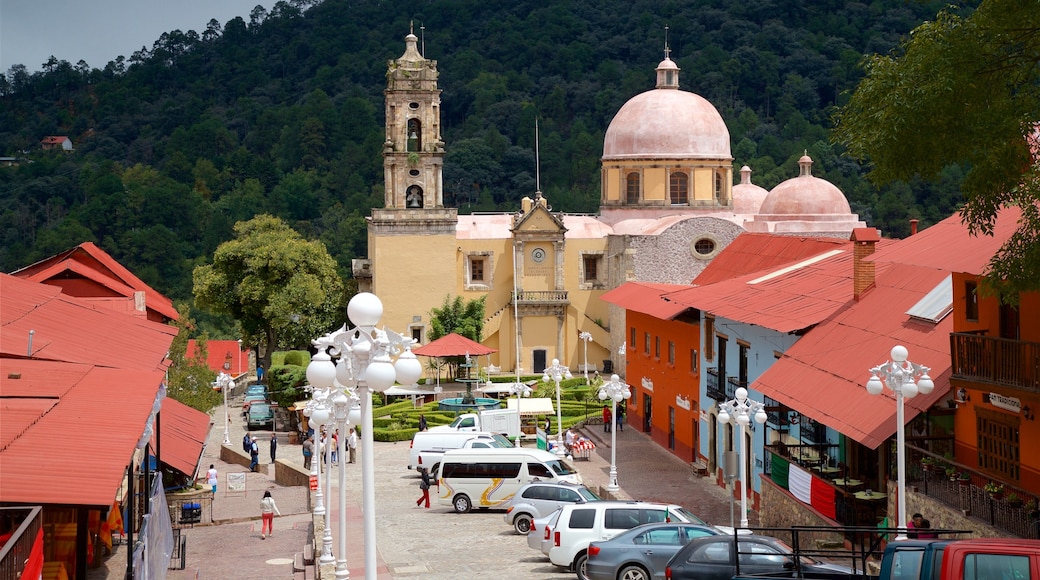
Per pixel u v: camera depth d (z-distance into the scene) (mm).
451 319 106312
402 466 72250
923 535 32312
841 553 37594
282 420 93188
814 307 52969
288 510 58500
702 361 64125
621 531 40688
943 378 38375
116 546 40969
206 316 166375
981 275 33562
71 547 30906
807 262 62812
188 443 49938
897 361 32938
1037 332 34375
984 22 29844
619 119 113312
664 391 72438
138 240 182875
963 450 39031
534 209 108812
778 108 199500
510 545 47281
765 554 31797
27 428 27953
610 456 70438
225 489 65062
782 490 46562
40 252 179375
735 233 107938
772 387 47688
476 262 110500
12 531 24031
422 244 107812
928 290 46812
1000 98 30000
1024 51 30359
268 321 112125
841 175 170375
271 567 45031
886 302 48719
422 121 108625
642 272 107312
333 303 112500
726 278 75500
